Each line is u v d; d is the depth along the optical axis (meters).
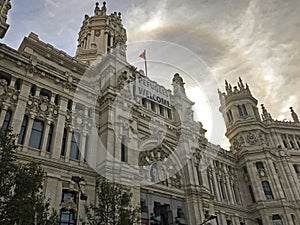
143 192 37.47
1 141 20.55
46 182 28.86
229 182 56.88
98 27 65.94
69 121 35.38
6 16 35.12
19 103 31.38
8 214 17.70
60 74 36.94
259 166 58.59
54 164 30.48
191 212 41.31
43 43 41.81
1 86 30.97
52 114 34.16
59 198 29.09
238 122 65.06
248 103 68.06
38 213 19.77
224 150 60.41
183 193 42.88
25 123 31.67
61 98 35.94
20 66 33.75
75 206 29.84
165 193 40.28
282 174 59.47
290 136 67.81
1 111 29.89
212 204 45.88
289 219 51.31
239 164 61.38
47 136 32.44
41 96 34.53
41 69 35.12
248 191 57.75
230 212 51.38
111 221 25.44
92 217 26.59
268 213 52.41
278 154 62.34
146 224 34.84
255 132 63.16
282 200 53.12
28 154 29.23
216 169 55.69
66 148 33.28
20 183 19.45
